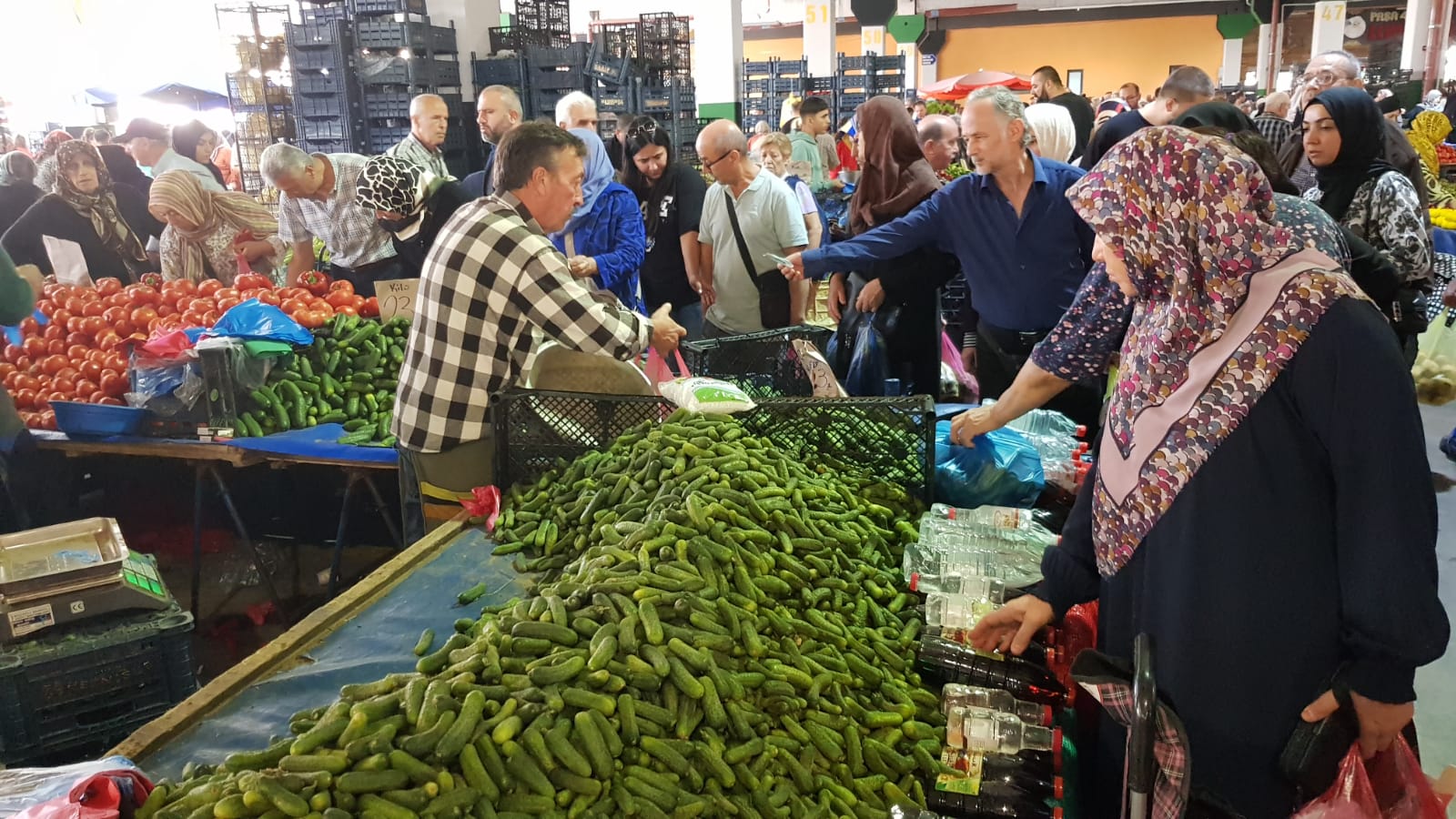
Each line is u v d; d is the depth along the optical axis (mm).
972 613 2305
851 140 9211
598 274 4730
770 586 2203
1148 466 1624
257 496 4805
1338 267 1519
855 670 2111
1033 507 2988
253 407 4031
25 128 16766
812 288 7160
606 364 3125
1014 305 3879
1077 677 1579
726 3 13805
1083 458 3189
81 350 4438
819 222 5918
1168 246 1535
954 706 2088
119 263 5809
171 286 4734
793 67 14984
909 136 4637
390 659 2197
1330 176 3875
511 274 2896
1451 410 5730
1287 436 1517
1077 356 2496
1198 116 3373
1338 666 1556
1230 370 1525
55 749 2625
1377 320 1468
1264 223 1498
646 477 2631
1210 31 29188
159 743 1903
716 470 2541
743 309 5203
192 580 4164
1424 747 2947
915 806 1857
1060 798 1873
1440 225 7027
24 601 2611
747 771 1763
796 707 1929
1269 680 1576
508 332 2986
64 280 5352
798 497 2537
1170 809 1522
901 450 2869
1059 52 30344
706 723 1812
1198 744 1641
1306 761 1544
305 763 1569
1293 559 1539
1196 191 1495
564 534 2709
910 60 31375
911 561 2596
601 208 4867
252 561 4586
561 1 9461
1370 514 1438
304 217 5027
